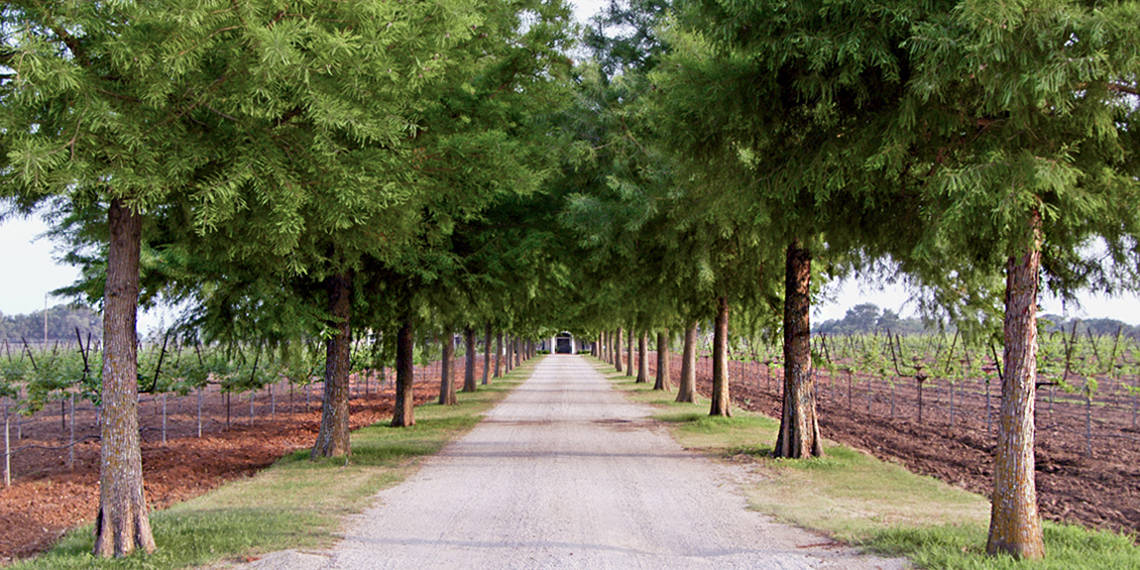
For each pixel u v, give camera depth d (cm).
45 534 821
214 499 921
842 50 512
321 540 698
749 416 1955
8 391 1509
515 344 6350
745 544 685
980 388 3294
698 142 708
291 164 614
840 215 721
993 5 430
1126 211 559
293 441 1711
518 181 877
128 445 643
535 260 1405
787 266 1275
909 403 2653
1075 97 505
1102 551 614
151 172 533
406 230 808
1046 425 1930
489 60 1123
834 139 611
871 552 640
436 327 1783
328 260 1097
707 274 1328
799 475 1084
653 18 1603
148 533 650
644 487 997
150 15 483
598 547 676
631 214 1312
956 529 709
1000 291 1112
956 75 485
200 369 1780
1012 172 486
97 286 1112
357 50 546
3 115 482
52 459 1405
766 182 675
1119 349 2297
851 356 3056
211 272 1151
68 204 751
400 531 744
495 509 855
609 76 1669
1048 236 630
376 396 3172
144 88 522
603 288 1720
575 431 1700
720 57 650
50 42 498
